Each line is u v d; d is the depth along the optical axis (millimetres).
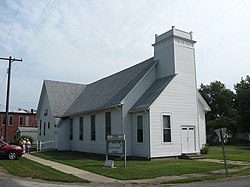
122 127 23844
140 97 24953
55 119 35531
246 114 54125
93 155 27922
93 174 15031
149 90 24938
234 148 36844
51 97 38375
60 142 34812
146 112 22406
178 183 12281
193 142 24203
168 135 22844
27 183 12445
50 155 28125
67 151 33875
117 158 23516
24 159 23578
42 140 40781
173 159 22250
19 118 62781
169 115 23078
